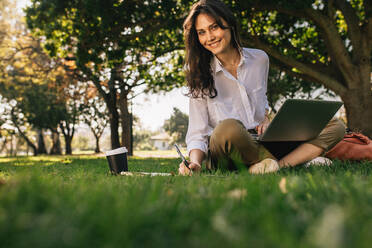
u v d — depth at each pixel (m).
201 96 3.03
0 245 0.61
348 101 10.00
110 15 9.70
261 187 1.34
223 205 0.96
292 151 2.78
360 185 1.26
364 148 3.31
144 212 0.83
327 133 2.76
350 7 10.20
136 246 0.65
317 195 1.17
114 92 19.23
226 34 2.78
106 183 1.79
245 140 2.58
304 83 16.25
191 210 0.95
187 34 2.92
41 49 20.16
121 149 3.15
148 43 12.67
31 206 0.88
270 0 9.20
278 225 0.73
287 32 12.69
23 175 1.28
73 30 10.71
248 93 3.02
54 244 0.60
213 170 2.89
